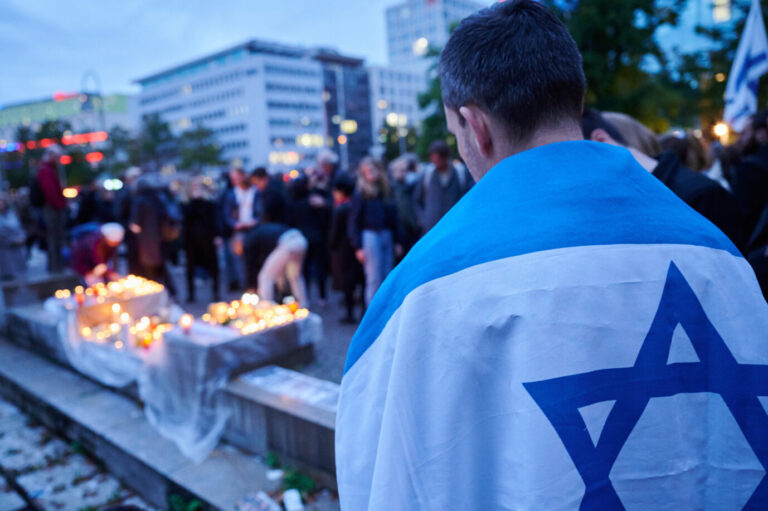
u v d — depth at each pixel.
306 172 7.77
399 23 136.12
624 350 0.71
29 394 4.62
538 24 0.87
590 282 0.72
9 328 6.16
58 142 74.19
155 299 5.52
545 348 0.70
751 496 0.72
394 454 0.74
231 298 7.78
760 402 0.74
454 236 0.80
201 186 7.42
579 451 0.68
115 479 3.64
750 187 3.17
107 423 3.88
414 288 0.78
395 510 0.73
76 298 5.32
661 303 0.73
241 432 3.38
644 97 19.50
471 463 0.72
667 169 1.85
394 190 6.90
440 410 0.73
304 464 3.02
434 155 4.62
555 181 0.80
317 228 6.97
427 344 0.75
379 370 0.81
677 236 0.78
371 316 0.86
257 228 4.96
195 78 116.44
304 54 117.06
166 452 3.41
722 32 19.55
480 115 0.90
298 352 4.19
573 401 0.69
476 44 0.88
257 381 3.56
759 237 2.47
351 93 119.06
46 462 3.90
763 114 3.69
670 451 0.71
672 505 0.70
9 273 9.34
